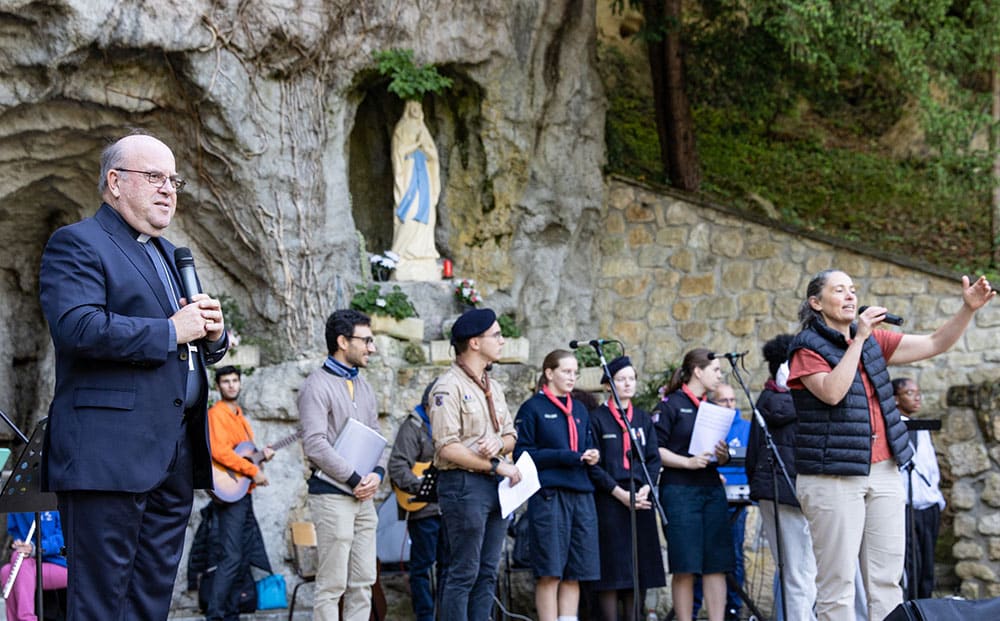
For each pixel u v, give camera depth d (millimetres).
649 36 12781
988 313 11055
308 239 10391
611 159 12984
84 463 3533
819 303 5633
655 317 12211
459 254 11766
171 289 3832
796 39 11133
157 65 9336
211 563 8141
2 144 9148
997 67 12031
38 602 4957
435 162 11500
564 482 7133
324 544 6676
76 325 3479
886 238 13281
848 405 5414
